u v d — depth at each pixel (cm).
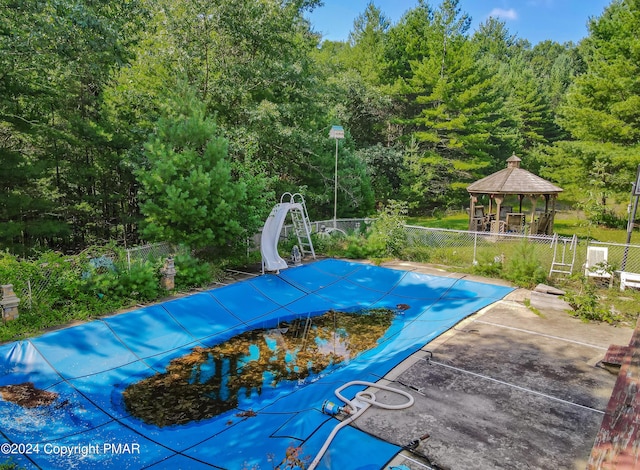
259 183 1162
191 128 1019
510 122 3275
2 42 955
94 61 1120
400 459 354
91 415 505
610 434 243
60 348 624
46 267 746
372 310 906
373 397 460
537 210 2583
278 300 932
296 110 1563
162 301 816
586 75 1911
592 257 965
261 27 1394
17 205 1148
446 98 2441
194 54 1342
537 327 703
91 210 1423
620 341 643
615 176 1812
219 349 711
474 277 1011
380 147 2331
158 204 1007
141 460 415
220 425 480
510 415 432
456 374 527
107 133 1305
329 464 337
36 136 1248
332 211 1798
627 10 1858
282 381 599
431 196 2533
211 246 1095
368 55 3134
